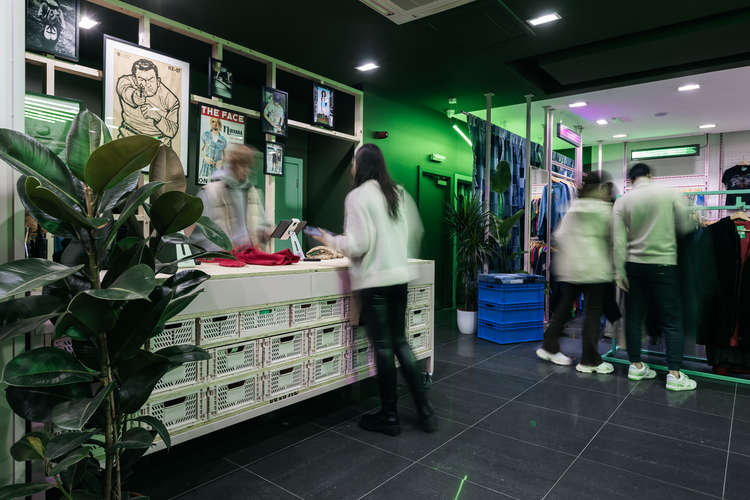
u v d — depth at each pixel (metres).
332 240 2.30
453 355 3.91
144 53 3.09
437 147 6.07
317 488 1.80
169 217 1.24
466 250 4.91
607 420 2.51
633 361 3.27
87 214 1.17
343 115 5.05
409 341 2.99
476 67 4.42
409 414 2.60
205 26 3.59
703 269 3.33
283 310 2.21
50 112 2.53
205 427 1.90
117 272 1.17
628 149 8.32
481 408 2.69
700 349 4.39
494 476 1.90
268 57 3.83
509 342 4.34
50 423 1.38
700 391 3.02
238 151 2.98
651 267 3.10
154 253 1.31
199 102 3.47
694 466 2.00
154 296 1.18
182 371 1.82
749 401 2.83
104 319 1.09
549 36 3.74
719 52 3.92
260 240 3.03
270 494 1.76
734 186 7.21
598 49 3.95
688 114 6.22
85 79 3.85
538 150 7.02
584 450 2.15
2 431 1.27
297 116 5.47
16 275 0.95
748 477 1.91
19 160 1.04
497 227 4.96
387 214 2.25
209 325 1.91
